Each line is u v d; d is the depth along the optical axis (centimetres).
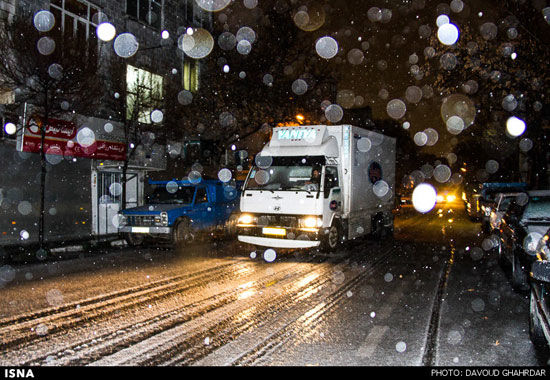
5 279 849
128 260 1083
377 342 498
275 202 1080
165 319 582
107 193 1697
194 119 2033
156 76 1819
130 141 1526
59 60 1120
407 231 1891
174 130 1661
